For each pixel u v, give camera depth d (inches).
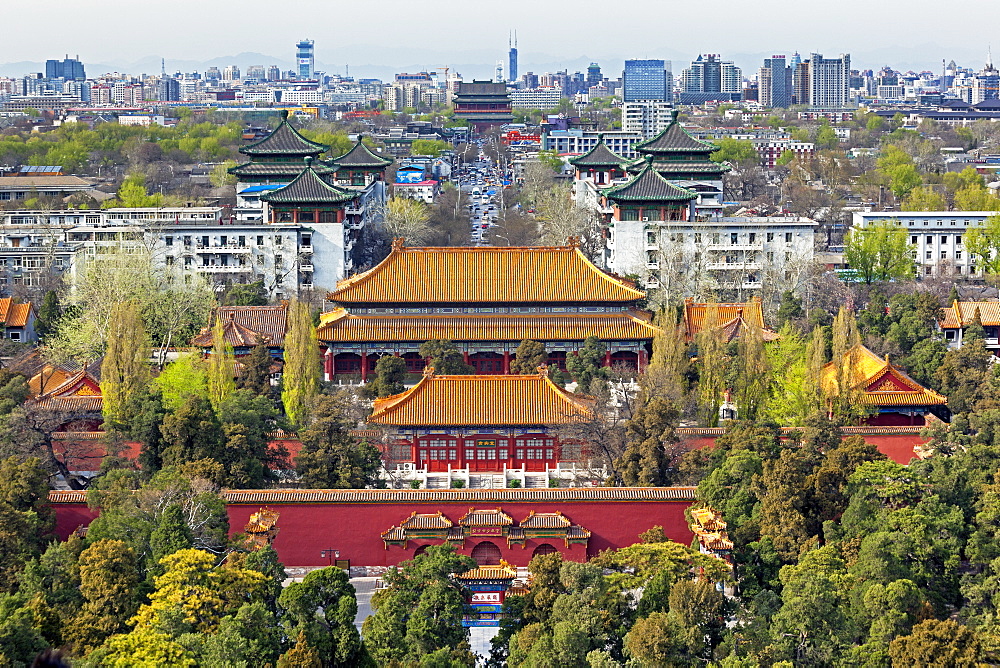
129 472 6707.7
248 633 5024.6
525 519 6653.5
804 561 5767.7
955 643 4938.5
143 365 7829.7
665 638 5123.0
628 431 7249.0
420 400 7623.0
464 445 7608.3
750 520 6358.3
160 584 5349.4
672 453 7140.8
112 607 5310.0
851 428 7554.1
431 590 5467.5
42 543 6156.5
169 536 5713.6
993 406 7775.6
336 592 5354.3
